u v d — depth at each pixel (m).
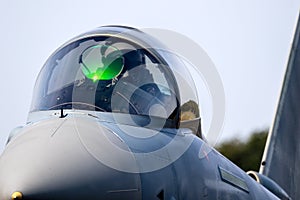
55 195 23.23
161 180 25.52
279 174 42.88
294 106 44.41
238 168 32.09
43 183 23.31
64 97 27.48
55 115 26.91
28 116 28.17
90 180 23.69
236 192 30.20
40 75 29.33
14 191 23.12
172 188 25.94
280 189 37.06
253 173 37.00
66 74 28.16
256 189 32.31
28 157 23.94
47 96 27.97
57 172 23.56
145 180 24.89
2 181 23.56
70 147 24.22
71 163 23.81
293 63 45.03
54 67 28.86
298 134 44.16
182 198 26.42
